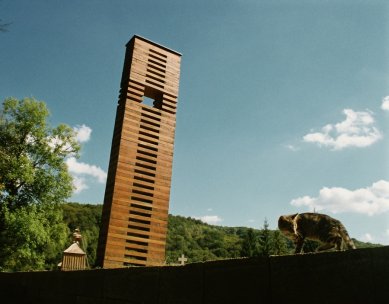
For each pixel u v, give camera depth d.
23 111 25.20
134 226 12.66
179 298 3.63
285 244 47.09
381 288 1.95
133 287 4.43
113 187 12.62
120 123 13.76
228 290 3.06
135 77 14.36
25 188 24.34
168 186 13.79
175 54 15.97
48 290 6.91
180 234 98.50
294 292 2.47
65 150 26.12
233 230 118.19
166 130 14.49
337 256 2.24
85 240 55.47
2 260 23.11
